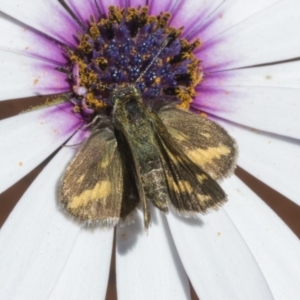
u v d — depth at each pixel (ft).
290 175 0.54
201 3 0.56
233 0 0.56
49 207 0.51
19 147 0.51
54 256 0.51
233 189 0.54
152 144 0.49
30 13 0.53
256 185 0.69
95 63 0.53
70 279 0.52
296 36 0.55
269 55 0.55
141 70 0.54
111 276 0.66
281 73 0.55
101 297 0.52
